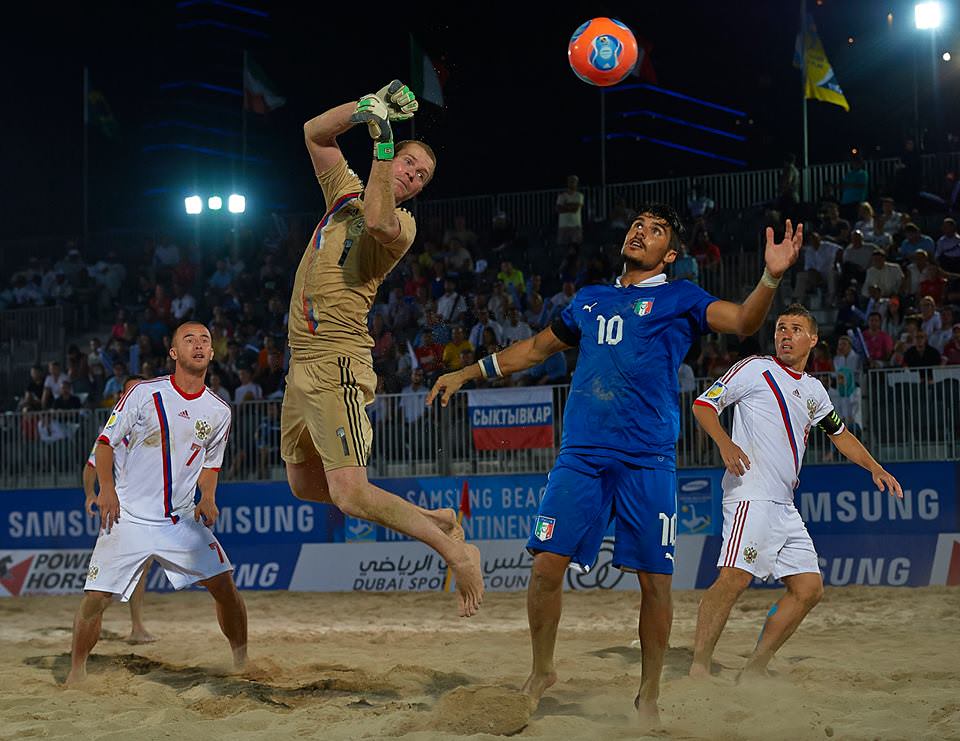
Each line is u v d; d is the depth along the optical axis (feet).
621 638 30.01
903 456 42.55
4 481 52.70
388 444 47.85
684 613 36.63
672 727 15.85
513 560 45.06
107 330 72.02
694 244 61.52
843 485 42.42
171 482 21.81
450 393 17.19
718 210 67.00
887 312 49.67
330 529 47.62
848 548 42.09
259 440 49.55
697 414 21.43
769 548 21.12
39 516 50.16
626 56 19.27
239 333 61.57
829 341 51.19
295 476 18.85
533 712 16.66
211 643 30.17
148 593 48.26
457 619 37.27
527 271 64.90
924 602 37.09
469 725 15.49
